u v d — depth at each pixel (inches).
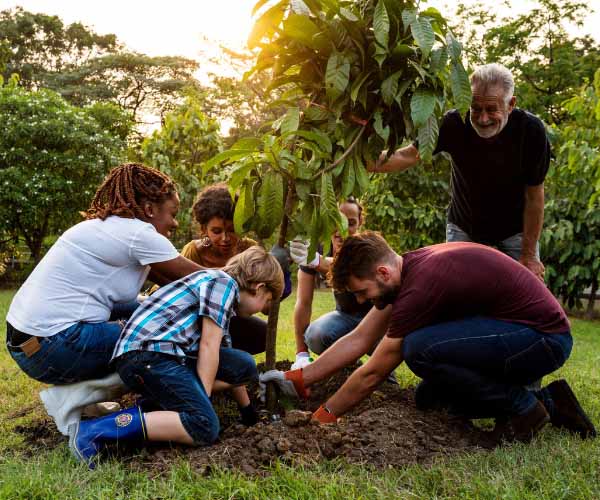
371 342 121.0
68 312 104.8
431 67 104.0
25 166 515.8
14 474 92.2
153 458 99.0
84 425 100.9
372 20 110.3
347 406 116.2
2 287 558.9
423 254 115.5
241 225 112.9
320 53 111.0
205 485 87.5
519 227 151.5
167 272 111.2
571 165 343.9
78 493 85.7
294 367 148.9
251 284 112.1
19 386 158.6
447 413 126.5
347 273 112.1
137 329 103.7
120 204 109.1
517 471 94.0
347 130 112.8
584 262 398.9
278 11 109.5
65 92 1512.1
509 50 916.6
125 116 740.0
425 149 108.1
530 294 114.0
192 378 103.5
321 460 98.4
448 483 89.0
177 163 427.8
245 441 103.2
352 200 154.5
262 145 105.9
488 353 111.0
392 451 103.5
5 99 528.7
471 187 148.5
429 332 111.5
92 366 106.9
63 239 107.9
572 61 883.4
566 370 189.9
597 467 96.3
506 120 133.7
